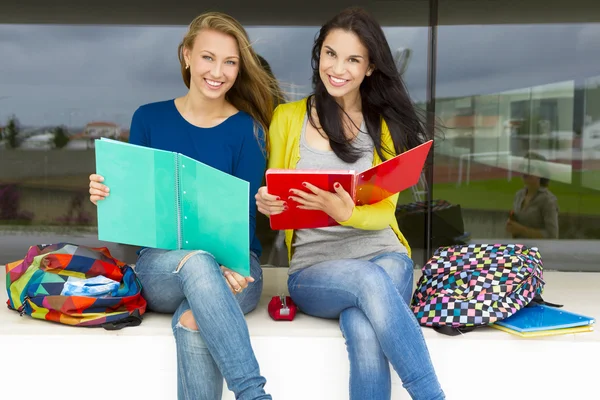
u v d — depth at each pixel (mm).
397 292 1710
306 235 2010
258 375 1610
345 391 1911
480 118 3217
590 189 3217
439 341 1908
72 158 3160
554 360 1917
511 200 3244
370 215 1839
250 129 2059
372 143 2059
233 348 1598
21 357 1877
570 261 3250
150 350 1888
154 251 1887
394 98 2057
